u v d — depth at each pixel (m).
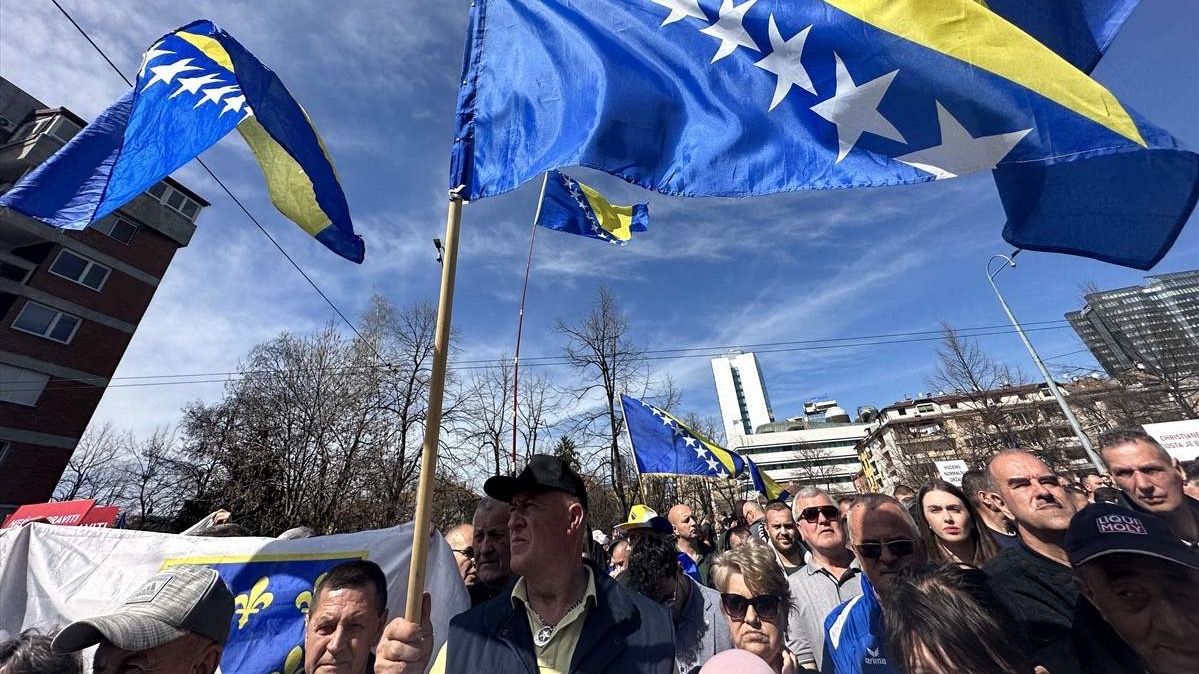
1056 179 1.96
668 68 2.47
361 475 17.92
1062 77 1.93
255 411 19.75
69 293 20.48
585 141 2.33
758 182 2.21
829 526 3.26
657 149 2.34
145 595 1.80
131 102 2.80
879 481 51.03
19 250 20.23
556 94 2.50
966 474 3.32
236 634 3.16
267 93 2.58
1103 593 1.44
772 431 82.25
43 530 3.85
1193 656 1.29
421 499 1.75
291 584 3.31
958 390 20.84
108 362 21.23
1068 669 1.66
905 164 2.07
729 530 7.38
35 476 18.67
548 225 5.64
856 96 2.21
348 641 2.10
